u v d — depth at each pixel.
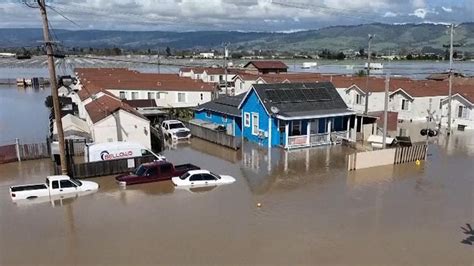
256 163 32.94
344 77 67.00
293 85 41.38
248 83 72.69
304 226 20.98
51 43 25.78
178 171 28.64
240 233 20.16
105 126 35.00
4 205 23.89
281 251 18.39
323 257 17.88
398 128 47.62
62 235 20.05
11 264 17.39
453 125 48.91
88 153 29.98
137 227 20.89
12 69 167.75
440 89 54.84
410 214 22.56
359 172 30.44
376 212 22.83
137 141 35.97
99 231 20.45
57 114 26.84
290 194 25.77
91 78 64.31
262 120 39.12
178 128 42.12
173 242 19.23
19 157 32.56
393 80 62.88
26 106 62.78
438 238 19.73
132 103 53.69
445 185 27.50
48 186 25.41
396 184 27.69
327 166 31.98
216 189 26.73
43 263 17.48
